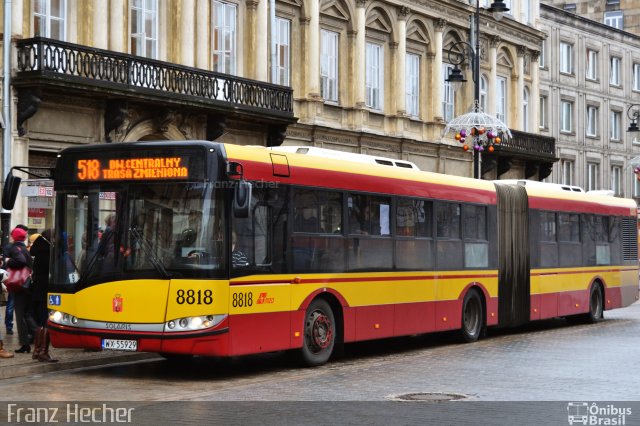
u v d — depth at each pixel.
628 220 35.66
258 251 18.44
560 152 69.12
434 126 50.19
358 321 21.23
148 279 17.61
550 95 67.94
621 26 83.38
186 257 17.50
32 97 29.67
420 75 49.88
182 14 36.16
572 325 32.31
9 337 23.41
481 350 23.58
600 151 73.56
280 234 19.00
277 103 38.47
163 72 33.47
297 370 19.44
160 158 17.83
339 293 20.67
